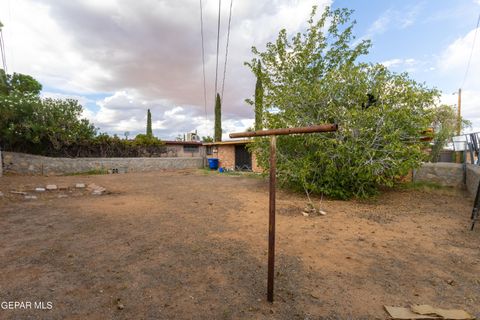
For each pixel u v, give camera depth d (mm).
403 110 6355
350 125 6492
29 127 11891
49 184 9062
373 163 6281
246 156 17859
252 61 9273
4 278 2646
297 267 2947
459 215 5289
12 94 12078
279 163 7902
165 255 3289
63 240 3840
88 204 6527
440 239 3883
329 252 3400
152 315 2047
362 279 2666
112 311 2098
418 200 6848
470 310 2117
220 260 3141
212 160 19078
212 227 4555
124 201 6957
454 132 14680
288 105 7918
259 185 10273
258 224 4746
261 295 2352
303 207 6160
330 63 9102
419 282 2602
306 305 2193
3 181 9180
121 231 4301
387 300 2273
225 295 2354
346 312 2096
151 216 5336
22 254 3287
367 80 7020
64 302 2221
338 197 7332
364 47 8781
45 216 5285
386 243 3730
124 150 17094
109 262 3066
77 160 13914
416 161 6551
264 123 8430
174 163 18578
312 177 7547
